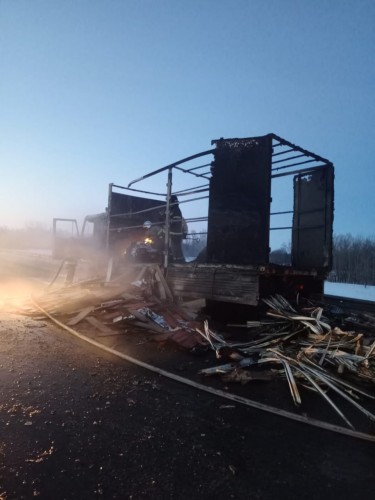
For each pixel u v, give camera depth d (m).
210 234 6.77
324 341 4.79
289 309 5.91
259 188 6.08
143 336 6.21
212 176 6.78
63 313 7.46
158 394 3.83
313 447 2.87
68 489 2.23
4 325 6.83
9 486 2.23
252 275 6.09
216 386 4.12
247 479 2.41
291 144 6.34
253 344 5.30
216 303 7.11
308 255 7.59
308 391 4.02
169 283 7.68
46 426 3.02
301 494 2.28
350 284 21.69
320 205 7.34
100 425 3.08
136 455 2.64
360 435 3.02
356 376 4.10
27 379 4.08
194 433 3.02
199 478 2.40
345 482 2.42
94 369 4.54
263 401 3.74
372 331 5.87
